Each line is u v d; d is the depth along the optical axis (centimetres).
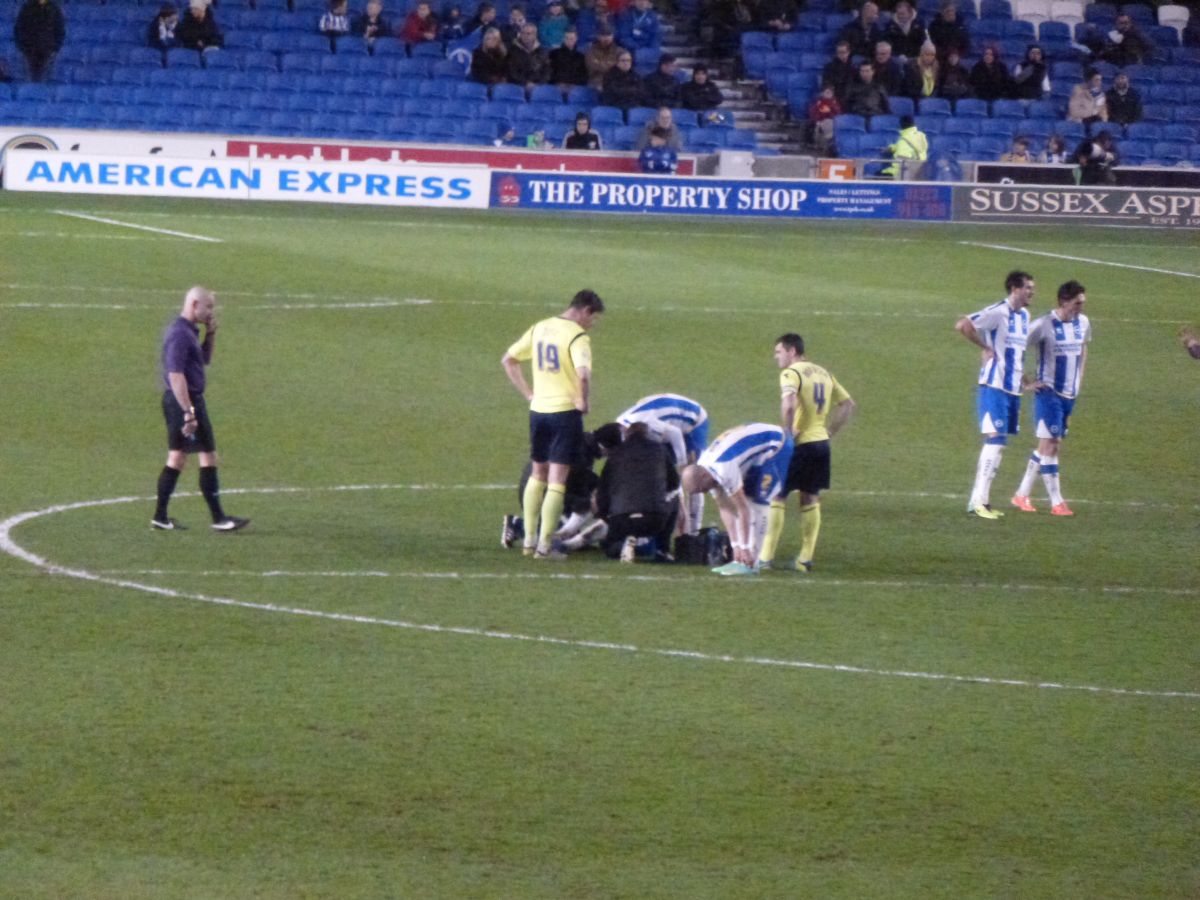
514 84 13788
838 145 13712
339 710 3194
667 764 3003
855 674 3562
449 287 9031
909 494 5547
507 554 4512
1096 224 13275
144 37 13712
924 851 2698
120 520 4659
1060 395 5319
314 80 13450
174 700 3206
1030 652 3791
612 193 12538
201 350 4575
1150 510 5453
